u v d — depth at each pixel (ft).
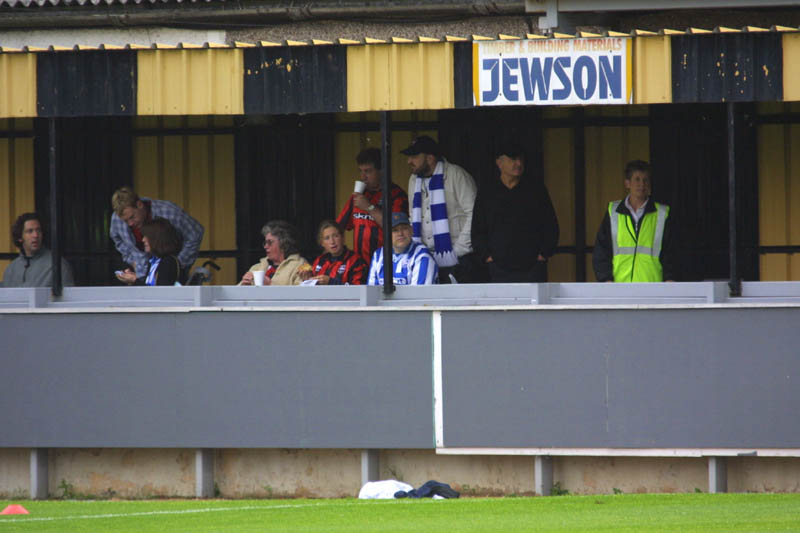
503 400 112.27
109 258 156.56
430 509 100.89
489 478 115.34
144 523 96.17
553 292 113.50
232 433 116.78
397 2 145.07
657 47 110.01
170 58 117.91
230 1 149.18
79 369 119.65
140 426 118.42
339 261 128.26
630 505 101.19
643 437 109.81
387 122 115.03
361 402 114.73
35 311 120.26
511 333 112.16
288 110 115.96
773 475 110.83
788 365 107.45
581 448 110.93
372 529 88.69
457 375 112.98
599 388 110.63
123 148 156.15
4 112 120.88
